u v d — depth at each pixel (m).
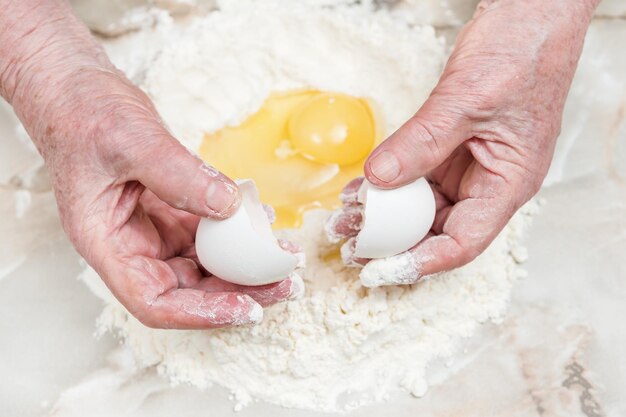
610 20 0.52
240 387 0.43
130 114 0.39
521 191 0.41
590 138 0.49
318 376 0.43
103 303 0.46
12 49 0.41
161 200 0.40
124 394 0.43
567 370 0.43
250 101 0.50
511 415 0.42
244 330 0.42
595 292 0.45
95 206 0.39
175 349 0.44
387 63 0.50
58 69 0.41
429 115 0.39
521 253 0.46
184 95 0.50
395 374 0.43
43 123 0.40
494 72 0.40
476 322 0.45
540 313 0.45
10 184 0.49
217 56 0.50
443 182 0.44
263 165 0.49
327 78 0.50
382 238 0.38
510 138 0.40
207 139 0.50
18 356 0.44
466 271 0.44
